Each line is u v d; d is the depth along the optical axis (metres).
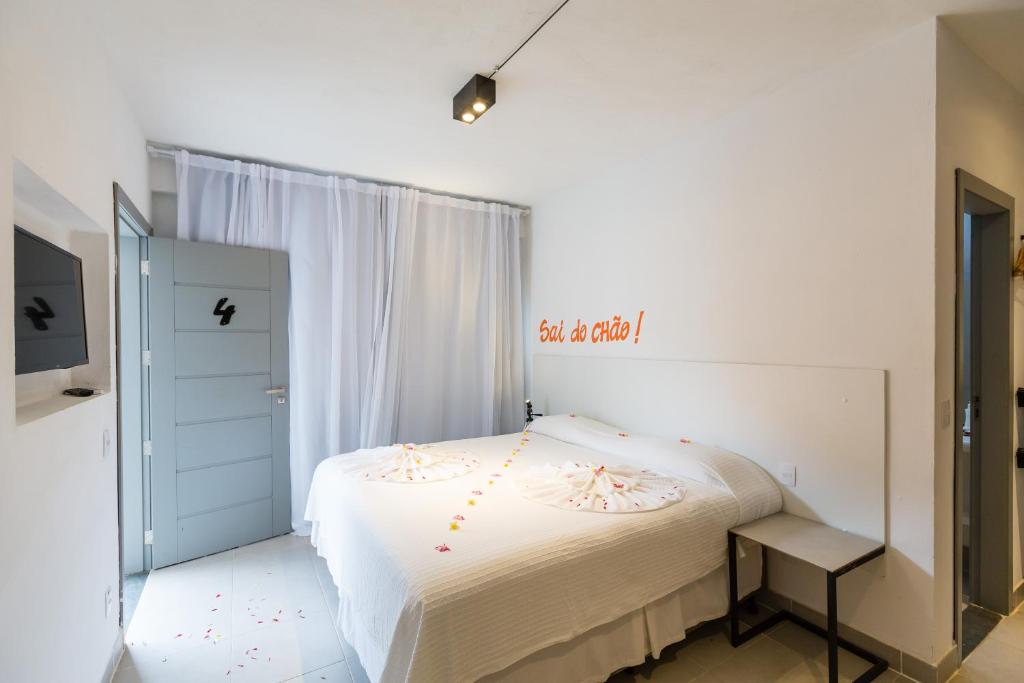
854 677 1.90
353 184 3.49
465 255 4.02
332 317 3.42
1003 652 2.04
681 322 2.88
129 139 2.43
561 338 3.89
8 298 1.13
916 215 1.89
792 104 2.30
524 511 2.00
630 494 2.11
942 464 1.88
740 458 2.44
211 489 3.01
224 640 2.15
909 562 1.91
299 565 2.87
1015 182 2.27
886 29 1.89
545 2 1.72
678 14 1.79
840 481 2.11
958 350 1.95
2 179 1.11
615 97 2.40
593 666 1.73
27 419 1.28
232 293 3.07
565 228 3.84
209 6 1.73
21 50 1.23
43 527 1.32
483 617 1.47
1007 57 2.07
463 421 4.01
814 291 2.22
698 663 1.98
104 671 1.84
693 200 2.80
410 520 1.89
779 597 2.34
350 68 2.14
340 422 3.42
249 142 2.94
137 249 2.80
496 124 2.70
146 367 2.82
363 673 1.95
